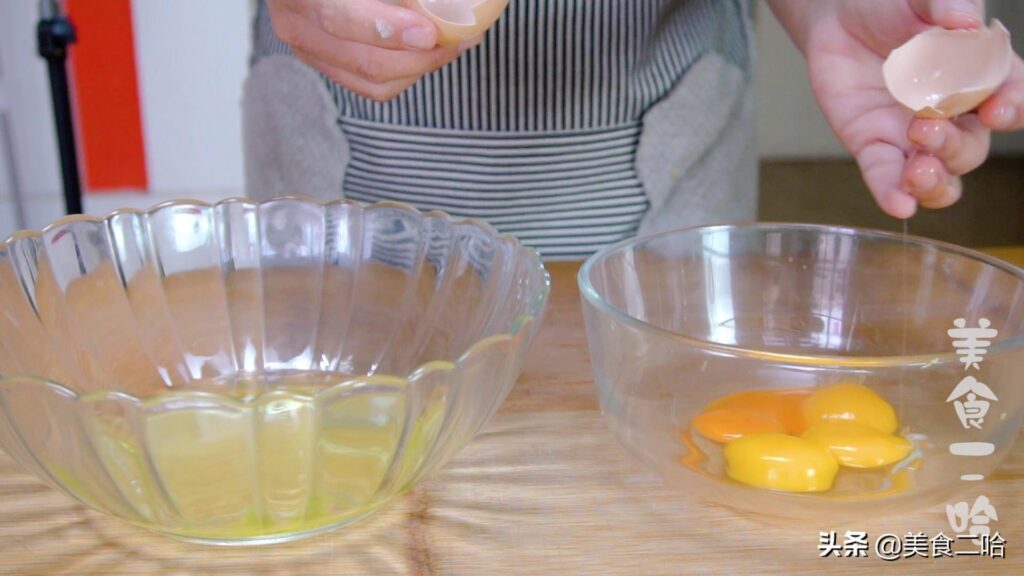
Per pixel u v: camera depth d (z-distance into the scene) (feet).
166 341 2.72
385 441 2.12
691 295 2.71
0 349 2.40
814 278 2.71
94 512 2.31
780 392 2.34
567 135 3.49
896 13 2.64
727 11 3.82
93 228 2.68
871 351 2.65
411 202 3.62
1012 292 2.46
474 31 2.50
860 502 2.20
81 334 2.63
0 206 7.28
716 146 3.83
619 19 3.38
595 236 3.67
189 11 6.81
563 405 2.59
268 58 3.77
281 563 2.20
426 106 3.46
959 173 2.65
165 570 2.19
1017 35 8.16
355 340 2.74
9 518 2.29
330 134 3.60
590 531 2.27
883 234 2.65
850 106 2.80
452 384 2.13
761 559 2.22
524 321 2.24
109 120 7.02
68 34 3.69
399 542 2.24
